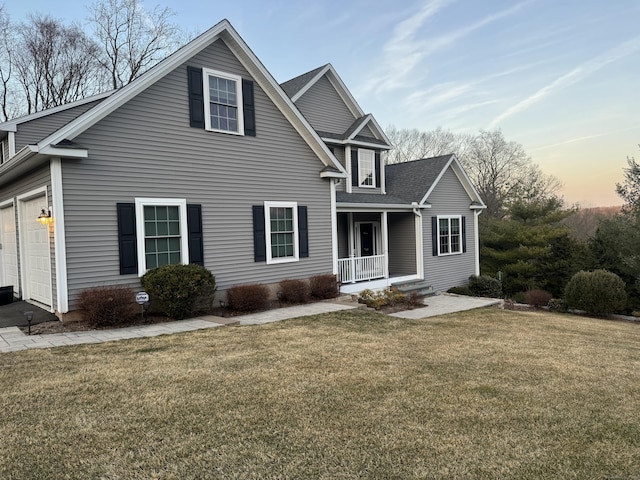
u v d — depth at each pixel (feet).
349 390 14.97
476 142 134.00
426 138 137.80
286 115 37.09
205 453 10.50
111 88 87.10
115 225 27.22
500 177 130.72
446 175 55.57
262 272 35.40
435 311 38.01
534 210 68.74
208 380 15.76
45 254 29.53
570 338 26.16
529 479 9.58
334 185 41.22
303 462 10.12
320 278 38.24
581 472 9.90
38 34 79.00
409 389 15.20
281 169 36.73
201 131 31.42
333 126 51.31
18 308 29.86
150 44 89.20
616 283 42.60
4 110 79.51
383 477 9.55
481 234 72.49
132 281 27.96
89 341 21.93
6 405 13.35
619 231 53.83
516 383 16.21
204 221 31.58
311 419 12.51
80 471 9.68
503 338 25.04
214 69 32.30
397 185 55.57
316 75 48.34
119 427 11.87
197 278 28.09
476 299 47.42
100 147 26.50
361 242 53.21
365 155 52.19
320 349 20.76
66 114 40.57
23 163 26.68
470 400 14.28
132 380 15.69
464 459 10.39
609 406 14.05
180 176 30.27
